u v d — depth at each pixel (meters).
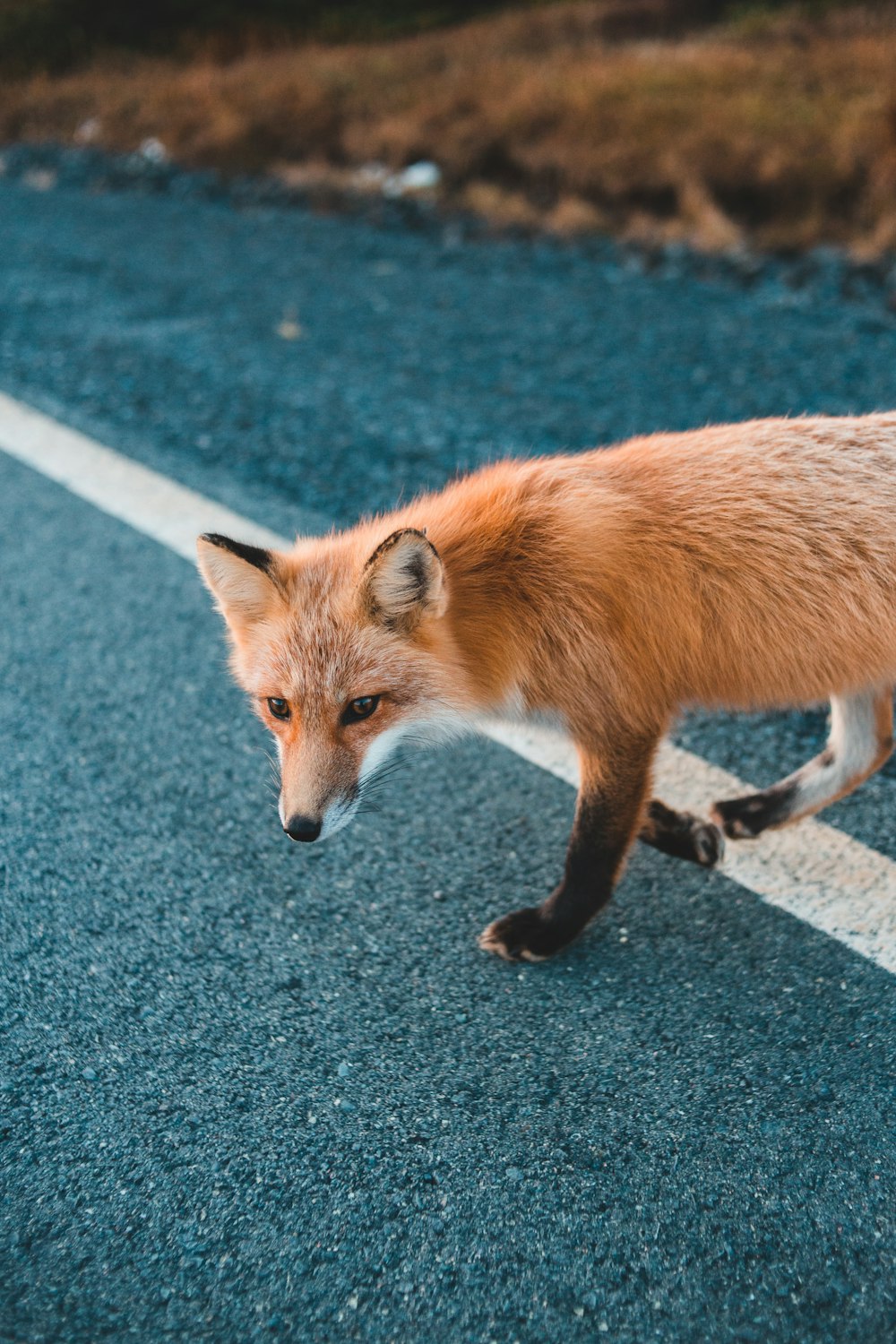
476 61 12.91
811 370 5.75
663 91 10.56
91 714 3.66
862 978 2.60
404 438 5.30
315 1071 2.44
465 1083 2.40
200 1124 2.32
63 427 5.61
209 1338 1.92
